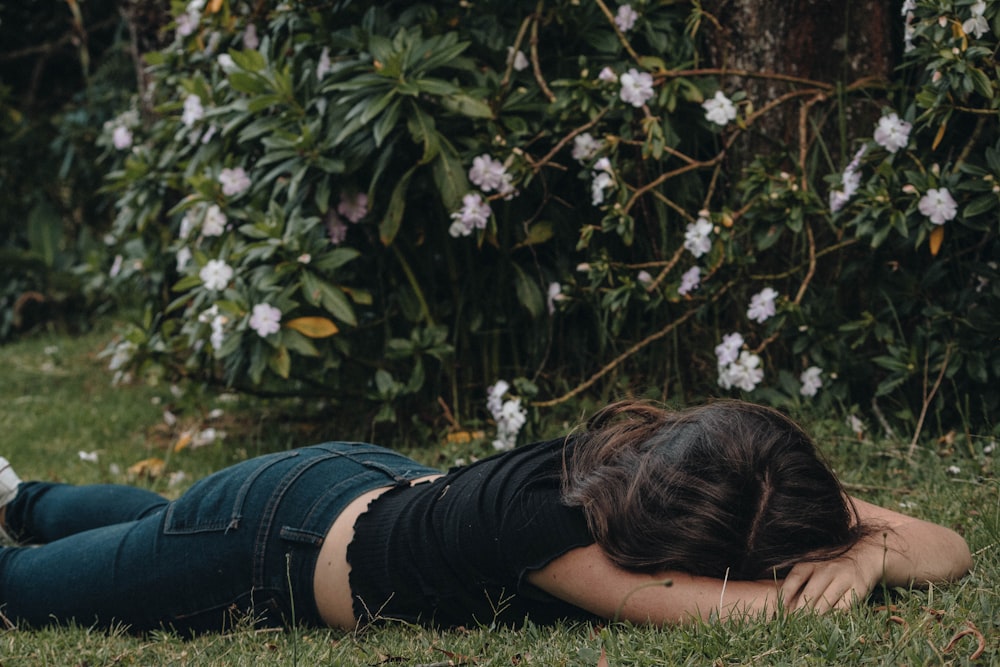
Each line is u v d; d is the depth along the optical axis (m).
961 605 1.91
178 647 2.15
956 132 3.39
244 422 4.84
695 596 1.88
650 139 3.57
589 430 2.12
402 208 3.72
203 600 2.19
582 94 3.71
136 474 4.05
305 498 2.18
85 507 2.71
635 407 2.12
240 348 3.89
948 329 3.42
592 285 3.73
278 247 3.81
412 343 3.96
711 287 3.70
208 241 4.26
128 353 4.26
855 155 3.58
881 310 3.58
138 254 5.00
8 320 7.43
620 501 1.89
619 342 4.00
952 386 3.46
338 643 2.06
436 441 4.09
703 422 1.95
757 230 3.68
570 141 3.85
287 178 3.94
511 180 3.71
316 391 4.22
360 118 3.54
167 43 5.80
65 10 8.85
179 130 4.49
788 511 1.88
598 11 3.88
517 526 1.94
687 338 3.91
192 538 2.21
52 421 4.99
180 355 4.62
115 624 2.27
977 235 3.49
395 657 1.91
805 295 3.69
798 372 3.74
